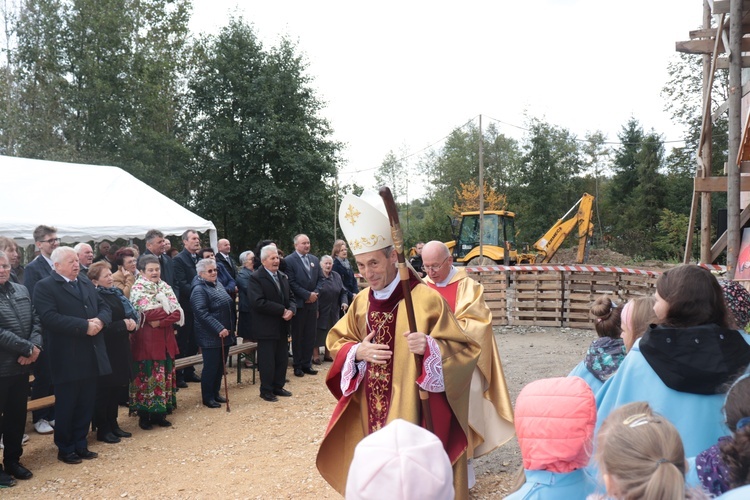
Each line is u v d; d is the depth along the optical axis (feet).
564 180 137.18
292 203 92.63
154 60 90.27
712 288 7.88
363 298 11.62
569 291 40.47
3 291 16.87
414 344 9.94
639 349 8.17
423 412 10.77
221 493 15.60
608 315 11.09
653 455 5.09
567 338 36.70
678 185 140.36
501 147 163.53
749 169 23.73
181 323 22.04
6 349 16.17
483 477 16.07
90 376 18.01
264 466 17.48
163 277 27.04
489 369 14.19
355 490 4.46
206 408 23.76
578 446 6.73
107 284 19.70
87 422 18.35
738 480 5.59
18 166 33.37
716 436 7.37
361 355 10.68
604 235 141.69
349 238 11.00
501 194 149.18
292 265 28.78
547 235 74.33
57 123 82.07
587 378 10.82
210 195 92.27
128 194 36.45
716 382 7.41
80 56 83.41
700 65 106.32
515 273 41.96
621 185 153.79
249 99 91.09
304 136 93.71
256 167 92.32
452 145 174.81
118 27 84.89
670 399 7.66
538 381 7.33
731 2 23.71
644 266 100.01
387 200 9.39
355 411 11.64
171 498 15.37
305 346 29.30
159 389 20.98
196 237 28.25
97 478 16.75
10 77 82.64
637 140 155.43
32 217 30.32
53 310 17.42
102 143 83.41
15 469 16.71
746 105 30.12
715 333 7.66
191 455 18.52
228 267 31.22
